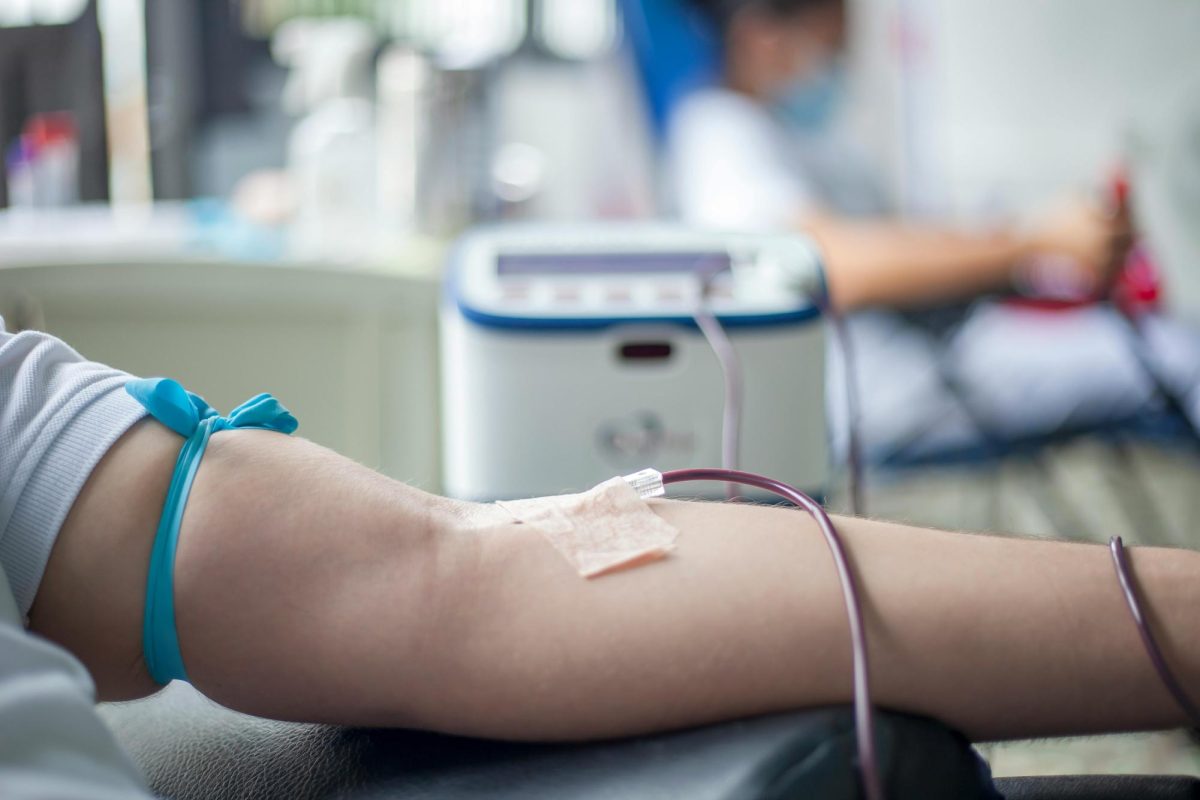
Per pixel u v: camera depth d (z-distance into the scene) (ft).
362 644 1.58
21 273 4.69
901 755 1.51
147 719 2.01
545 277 3.84
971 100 8.27
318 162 5.63
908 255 8.14
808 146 8.19
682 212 8.09
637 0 7.77
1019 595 1.61
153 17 6.60
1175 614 1.61
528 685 1.57
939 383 8.21
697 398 3.63
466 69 5.90
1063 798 1.87
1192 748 4.53
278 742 1.89
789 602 1.58
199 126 6.92
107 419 1.62
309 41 6.01
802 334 3.65
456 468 3.79
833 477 7.87
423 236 5.70
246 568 1.58
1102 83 8.13
